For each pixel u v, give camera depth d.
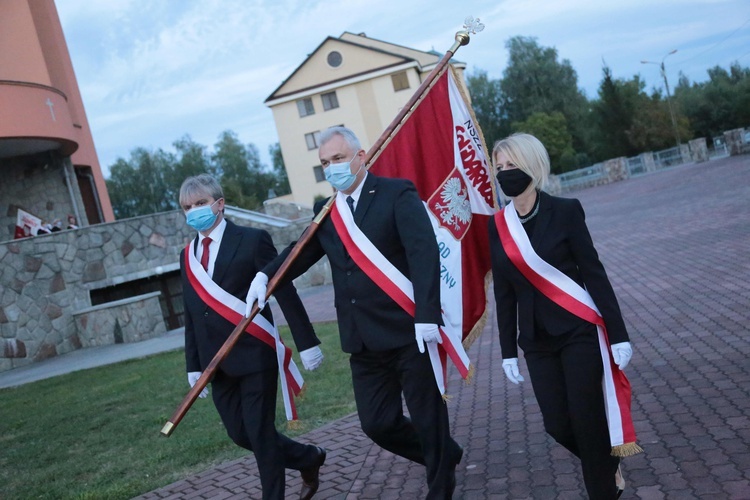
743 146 34.03
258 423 3.76
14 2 16.56
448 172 4.16
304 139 49.44
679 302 7.85
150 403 7.68
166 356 10.98
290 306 3.81
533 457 4.20
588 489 3.05
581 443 3.04
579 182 45.91
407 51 52.12
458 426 5.11
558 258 3.09
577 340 3.06
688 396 4.73
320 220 3.62
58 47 19.00
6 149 15.92
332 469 4.64
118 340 13.81
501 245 3.18
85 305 14.65
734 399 4.48
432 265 3.29
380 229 3.43
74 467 5.68
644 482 3.57
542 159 3.12
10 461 6.16
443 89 4.26
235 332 3.57
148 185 71.69
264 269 3.67
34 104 15.30
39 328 13.70
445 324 3.62
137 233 15.79
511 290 3.26
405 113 4.05
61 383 10.06
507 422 4.98
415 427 3.47
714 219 14.36
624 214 20.70
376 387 3.56
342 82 48.12
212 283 3.83
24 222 16.67
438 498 3.38
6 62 16.38
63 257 14.45
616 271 11.00
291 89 49.12
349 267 3.48
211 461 5.32
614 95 52.41
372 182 3.54
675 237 13.28
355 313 3.47
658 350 6.06
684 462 3.70
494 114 69.88
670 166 46.22
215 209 3.88
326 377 7.43
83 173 19.86
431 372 3.43
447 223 4.11
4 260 13.45
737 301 7.26
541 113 59.59
